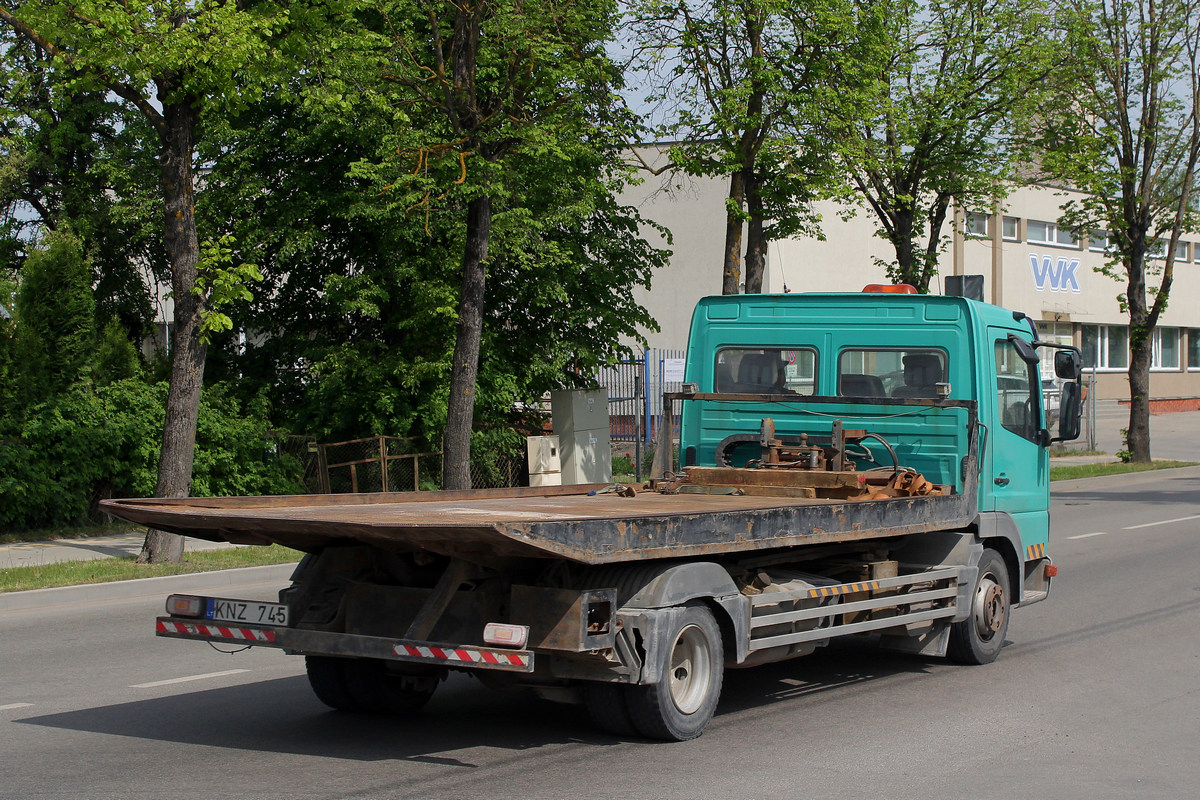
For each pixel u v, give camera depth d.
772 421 8.71
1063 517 20.23
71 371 17.16
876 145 21.98
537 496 9.02
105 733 6.54
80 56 12.35
